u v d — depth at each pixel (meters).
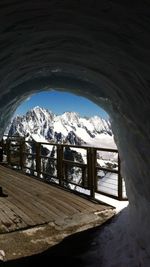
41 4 1.71
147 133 2.73
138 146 3.11
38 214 5.11
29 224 4.60
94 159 6.12
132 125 3.16
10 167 11.00
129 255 3.21
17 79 3.20
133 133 3.21
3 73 2.66
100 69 3.00
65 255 3.64
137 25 1.77
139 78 2.40
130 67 2.40
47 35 2.24
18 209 5.40
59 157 7.60
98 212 5.21
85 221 4.75
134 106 2.88
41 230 4.41
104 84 3.42
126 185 4.07
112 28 1.97
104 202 5.80
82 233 4.29
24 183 7.88
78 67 3.29
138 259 2.98
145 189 3.16
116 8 1.69
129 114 3.13
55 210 5.33
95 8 1.77
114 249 3.55
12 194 6.59
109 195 5.88
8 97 3.50
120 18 1.79
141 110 2.72
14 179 8.47
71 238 4.12
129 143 3.45
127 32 1.91
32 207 5.54
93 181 6.14
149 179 2.97
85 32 2.18
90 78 3.55
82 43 2.45
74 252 3.71
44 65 3.18
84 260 3.50
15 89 3.54
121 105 3.33
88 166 6.25
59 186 7.50
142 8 1.58
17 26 1.93
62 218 4.90
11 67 2.68
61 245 3.91
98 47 2.39
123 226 4.04
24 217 4.94
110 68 2.79
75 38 2.34
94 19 1.92
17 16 1.79
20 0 1.62
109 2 1.65
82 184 6.52
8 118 4.06
